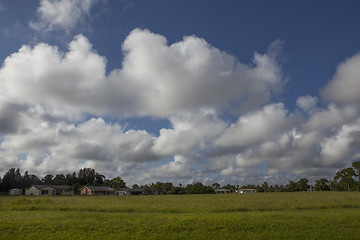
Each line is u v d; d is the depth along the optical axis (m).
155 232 17.05
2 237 16.16
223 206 28.11
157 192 131.25
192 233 16.72
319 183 136.88
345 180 115.44
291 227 17.66
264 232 16.62
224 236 16.03
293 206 27.25
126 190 120.50
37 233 16.86
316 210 25.28
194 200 40.25
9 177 114.88
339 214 21.80
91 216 21.84
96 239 15.69
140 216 21.75
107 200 41.84
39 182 140.38
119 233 16.88
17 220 20.14
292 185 145.00
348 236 15.48
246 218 19.97
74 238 15.88
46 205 30.22
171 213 24.14
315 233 16.19
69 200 41.03
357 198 41.16
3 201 38.88
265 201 34.00
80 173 137.50
